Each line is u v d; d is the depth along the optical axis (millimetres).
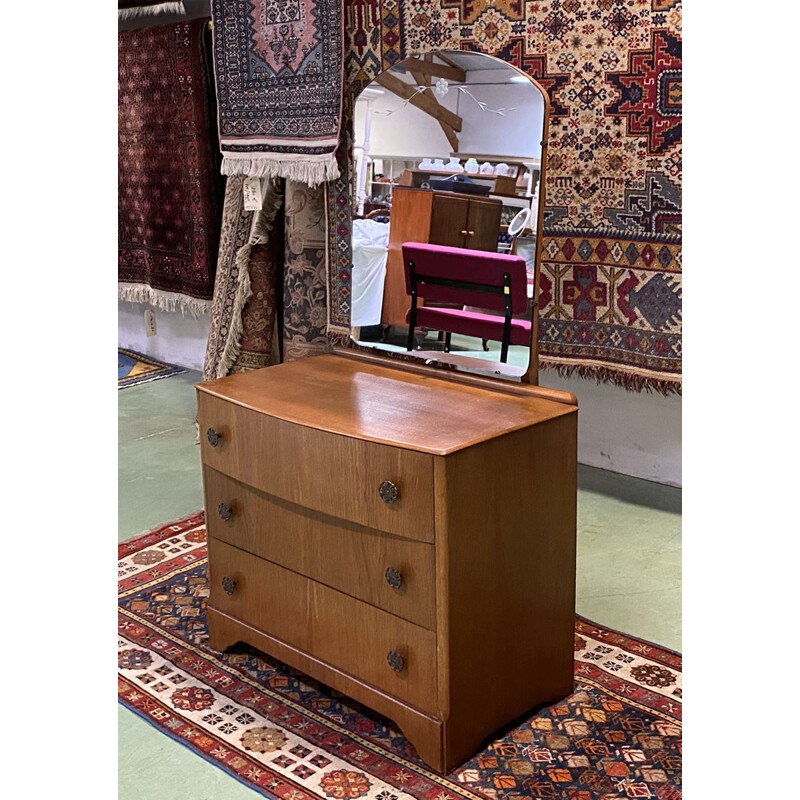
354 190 2434
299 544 2074
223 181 4012
